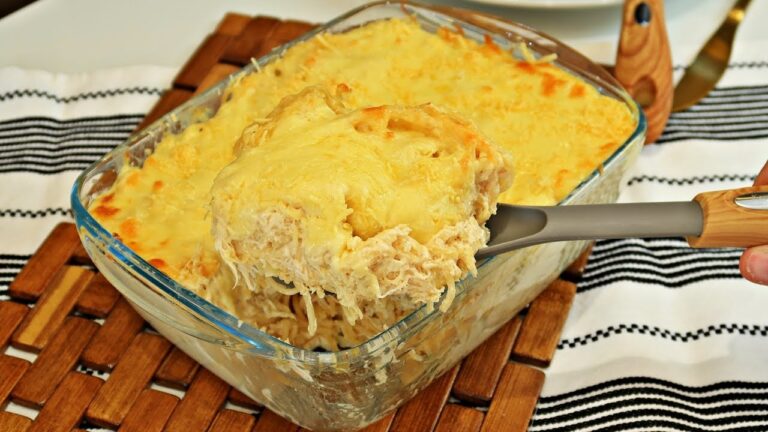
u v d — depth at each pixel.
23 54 1.04
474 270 0.70
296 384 0.71
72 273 0.85
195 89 0.99
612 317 0.82
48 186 0.93
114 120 0.98
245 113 0.86
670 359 0.80
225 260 0.71
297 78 0.88
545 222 0.73
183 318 0.72
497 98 0.87
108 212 0.80
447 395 0.78
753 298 0.83
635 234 0.72
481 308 0.75
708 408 0.78
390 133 0.72
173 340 0.79
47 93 0.99
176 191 0.80
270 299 0.75
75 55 1.05
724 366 0.79
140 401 0.78
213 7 1.09
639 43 0.91
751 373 0.79
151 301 0.74
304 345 0.77
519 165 0.82
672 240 0.88
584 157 0.82
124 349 0.81
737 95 0.99
